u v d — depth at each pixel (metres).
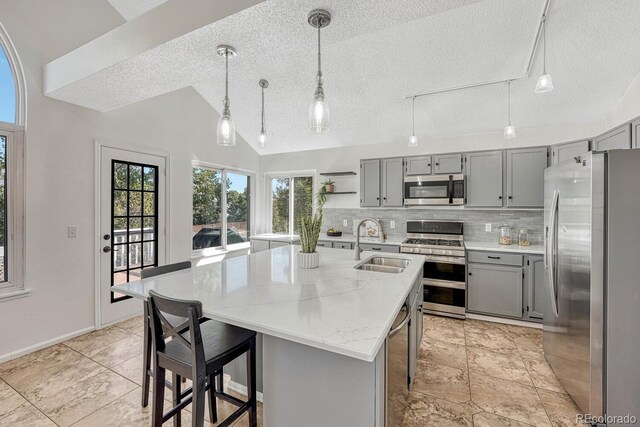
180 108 3.78
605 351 1.59
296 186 5.17
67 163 2.69
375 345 0.97
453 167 3.76
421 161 3.93
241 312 1.26
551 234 2.14
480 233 3.90
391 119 3.84
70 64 2.31
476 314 3.37
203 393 1.25
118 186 3.10
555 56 2.60
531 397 1.98
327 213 4.82
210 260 4.25
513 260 3.17
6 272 2.39
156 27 1.83
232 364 1.98
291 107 3.96
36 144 2.49
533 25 2.33
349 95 3.54
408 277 1.83
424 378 2.19
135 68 2.09
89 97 2.58
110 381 2.11
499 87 3.08
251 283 1.71
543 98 3.11
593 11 2.17
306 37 1.77
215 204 4.49
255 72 3.38
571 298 1.86
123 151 3.13
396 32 2.64
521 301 3.15
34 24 2.46
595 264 1.61
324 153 4.84
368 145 4.51
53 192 2.60
